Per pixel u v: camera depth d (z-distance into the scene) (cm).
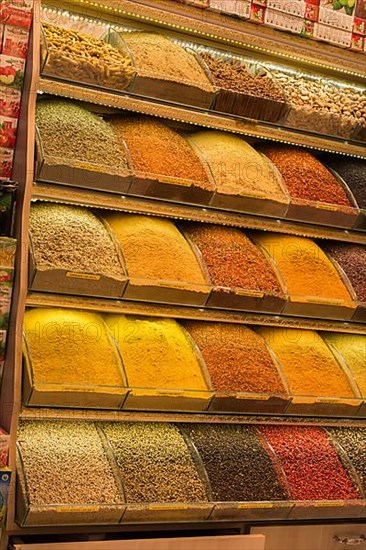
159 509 296
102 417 303
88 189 310
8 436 281
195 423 348
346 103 374
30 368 289
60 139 312
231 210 340
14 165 304
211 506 304
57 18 339
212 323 361
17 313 289
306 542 333
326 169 386
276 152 385
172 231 348
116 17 349
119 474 302
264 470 330
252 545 308
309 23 356
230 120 342
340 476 344
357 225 368
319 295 355
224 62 367
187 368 326
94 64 306
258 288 339
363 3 372
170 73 330
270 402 332
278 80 367
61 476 292
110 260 314
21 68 302
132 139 338
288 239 379
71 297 304
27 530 286
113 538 307
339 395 352
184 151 346
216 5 333
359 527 343
